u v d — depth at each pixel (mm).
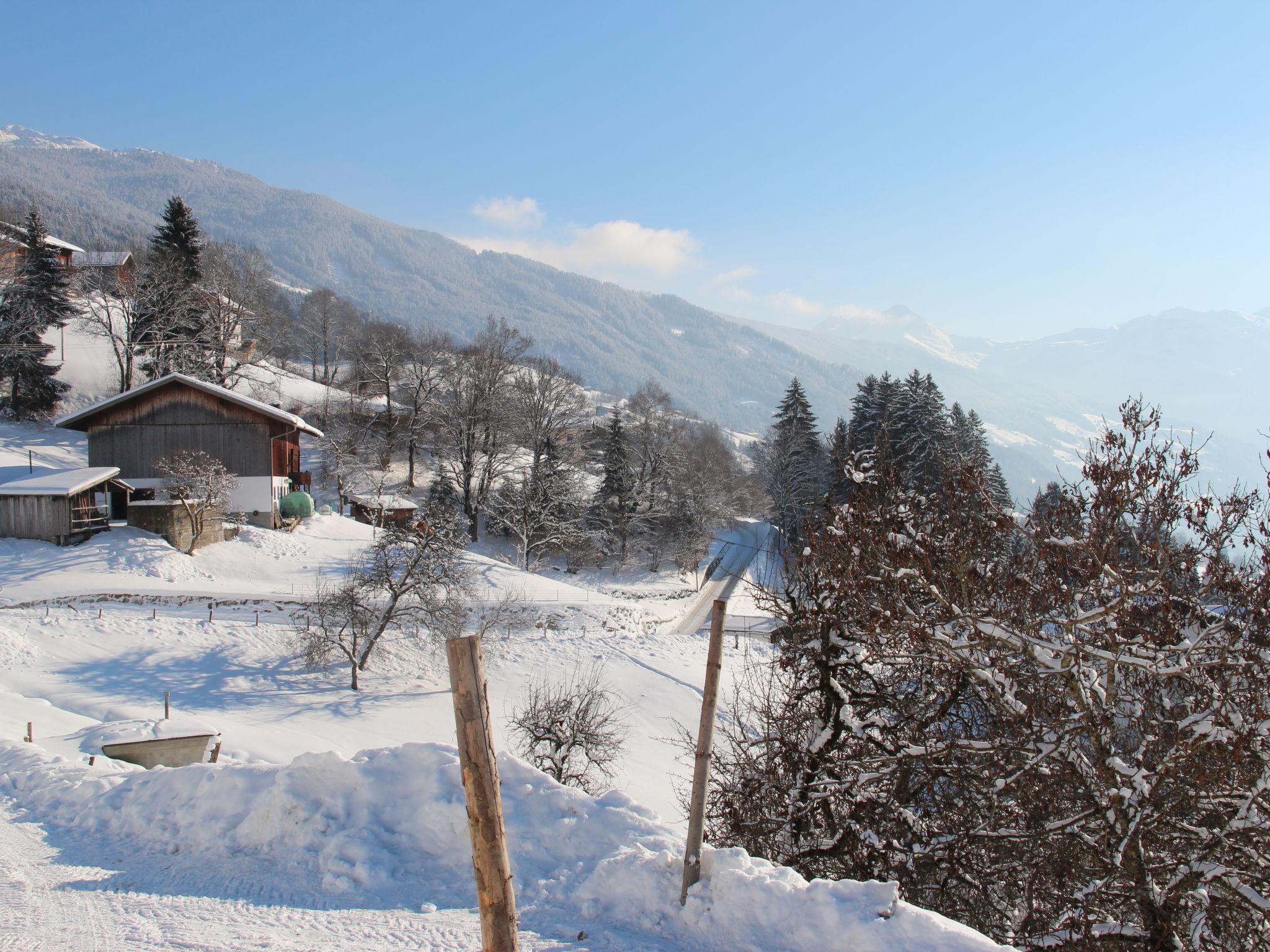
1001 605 11977
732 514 67125
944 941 5992
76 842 9227
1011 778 10500
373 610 33438
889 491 13367
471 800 4152
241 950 6277
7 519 40438
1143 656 10742
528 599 44094
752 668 18906
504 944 4070
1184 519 10680
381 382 80062
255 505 49031
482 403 65375
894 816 12328
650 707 32438
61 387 67188
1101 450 11023
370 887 7969
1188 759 9539
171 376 47812
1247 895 9219
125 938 6488
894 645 12453
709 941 6699
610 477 67938
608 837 8398
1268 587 9508
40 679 28172
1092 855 11031
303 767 9328
